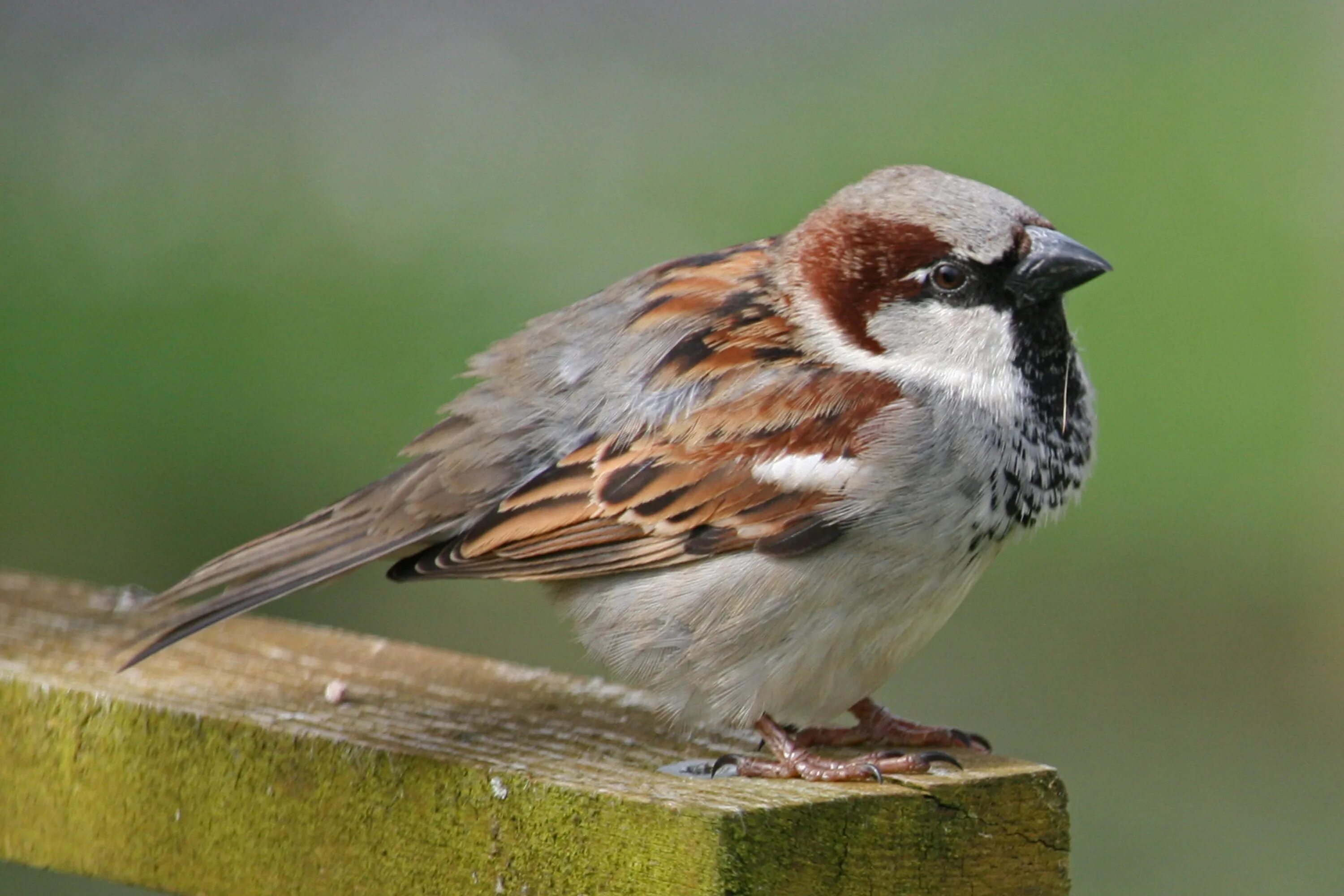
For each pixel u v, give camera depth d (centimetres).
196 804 560
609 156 1733
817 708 624
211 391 1371
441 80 1917
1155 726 1154
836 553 607
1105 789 1073
